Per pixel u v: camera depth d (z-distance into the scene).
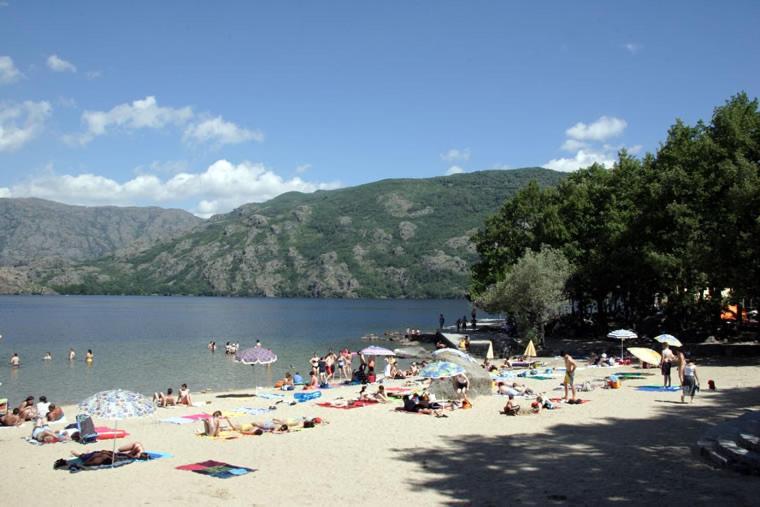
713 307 50.62
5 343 79.94
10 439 23.58
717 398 27.91
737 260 41.06
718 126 47.69
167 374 50.56
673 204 46.75
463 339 62.16
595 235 67.69
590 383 33.38
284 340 86.88
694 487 14.34
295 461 18.53
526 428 22.80
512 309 57.16
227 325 122.88
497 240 76.69
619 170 68.06
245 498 14.75
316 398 33.38
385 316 172.38
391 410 28.09
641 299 64.88
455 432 22.48
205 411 29.92
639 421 23.33
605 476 15.76
